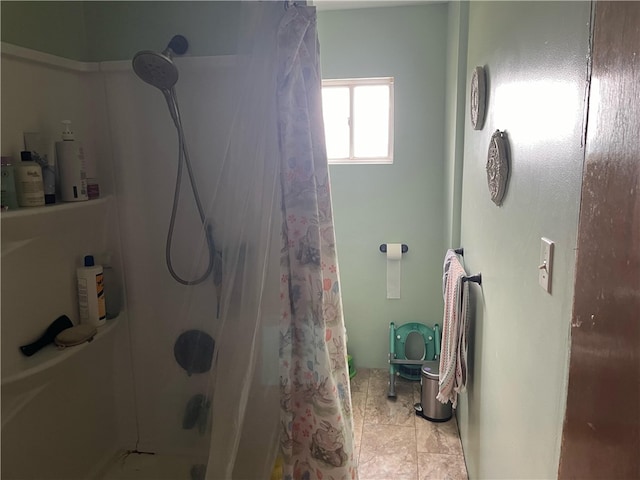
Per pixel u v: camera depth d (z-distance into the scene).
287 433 1.37
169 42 1.61
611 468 0.66
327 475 1.40
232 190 1.36
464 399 2.37
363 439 2.52
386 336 3.32
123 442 1.80
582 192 0.80
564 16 0.99
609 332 0.68
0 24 1.28
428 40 2.94
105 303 1.68
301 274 1.34
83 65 1.60
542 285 1.11
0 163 1.25
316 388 1.36
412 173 3.10
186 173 1.65
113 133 1.66
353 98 3.14
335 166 3.16
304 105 1.32
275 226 1.39
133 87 1.63
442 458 2.34
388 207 3.15
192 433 1.64
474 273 2.05
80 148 1.50
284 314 1.35
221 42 1.60
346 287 3.29
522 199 1.30
